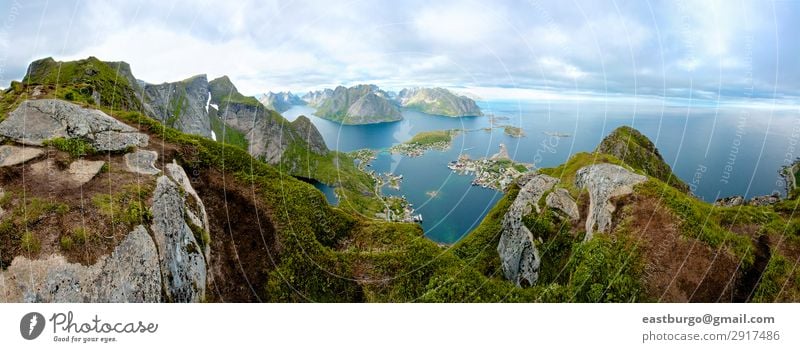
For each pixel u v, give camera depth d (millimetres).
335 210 46219
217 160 40594
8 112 28938
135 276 22312
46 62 69000
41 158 25578
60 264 19891
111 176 27172
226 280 32625
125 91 79812
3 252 19359
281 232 38125
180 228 28312
